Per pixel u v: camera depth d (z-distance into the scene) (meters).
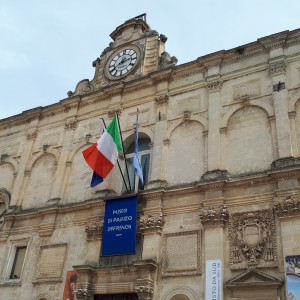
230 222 16.61
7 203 24.20
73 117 24.47
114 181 20.88
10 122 27.28
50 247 20.73
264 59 19.59
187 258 16.80
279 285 14.48
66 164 23.09
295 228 15.12
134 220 18.31
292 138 17.05
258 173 16.92
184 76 21.66
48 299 19.33
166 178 19.41
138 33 25.27
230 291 15.30
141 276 16.91
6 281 21.17
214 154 18.42
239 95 19.44
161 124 20.84
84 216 20.59
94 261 18.92
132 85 23.00
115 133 19.88
